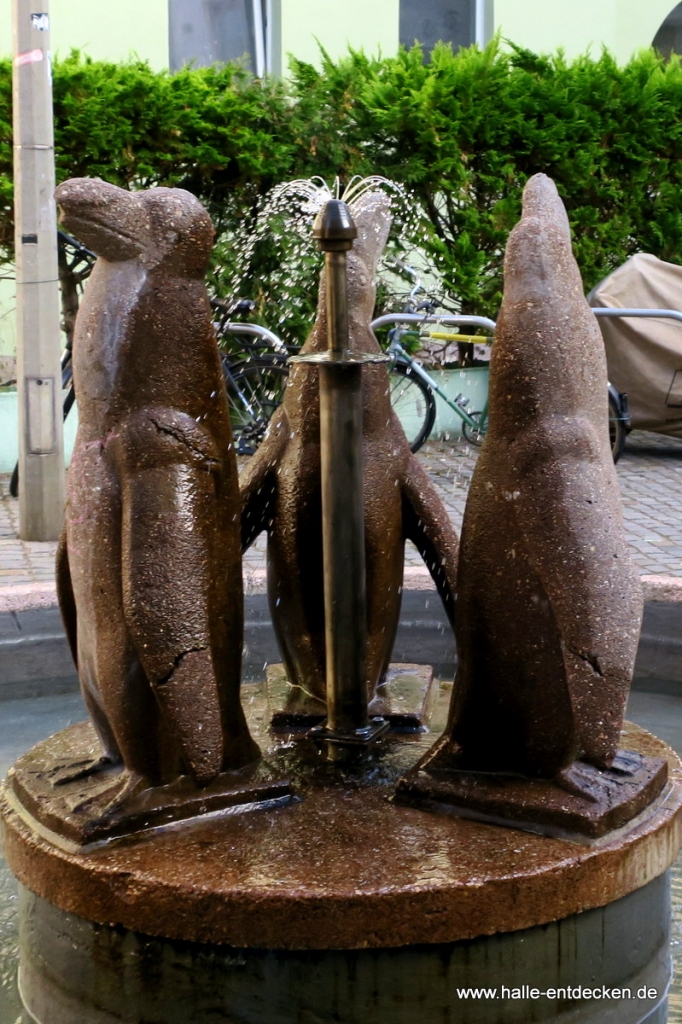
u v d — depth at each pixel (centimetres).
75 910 259
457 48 1402
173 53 1285
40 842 269
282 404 356
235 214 1030
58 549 300
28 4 732
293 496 343
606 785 272
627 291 1073
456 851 259
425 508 349
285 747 325
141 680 275
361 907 241
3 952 311
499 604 280
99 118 972
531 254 283
